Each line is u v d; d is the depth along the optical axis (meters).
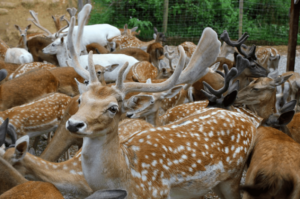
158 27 13.92
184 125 2.95
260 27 13.73
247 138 3.11
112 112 2.29
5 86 5.39
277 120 3.57
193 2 14.05
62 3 13.85
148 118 4.48
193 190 2.85
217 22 13.90
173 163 2.71
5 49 9.04
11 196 2.00
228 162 2.96
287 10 14.15
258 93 4.50
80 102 2.33
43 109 4.83
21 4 13.27
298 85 6.27
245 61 5.34
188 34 13.52
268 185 2.53
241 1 12.84
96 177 2.41
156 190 2.62
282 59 10.98
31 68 6.82
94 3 14.24
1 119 4.50
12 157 2.80
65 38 9.29
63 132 4.07
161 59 9.03
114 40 10.57
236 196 3.12
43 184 2.16
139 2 13.96
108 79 7.56
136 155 2.61
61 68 6.38
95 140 2.35
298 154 2.70
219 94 4.01
